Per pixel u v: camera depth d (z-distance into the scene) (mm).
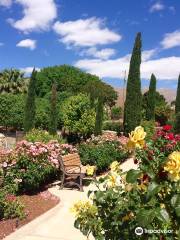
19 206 7586
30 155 9914
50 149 10828
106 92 56469
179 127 20859
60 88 58281
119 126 31016
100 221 3604
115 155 14445
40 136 14141
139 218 2627
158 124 35531
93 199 3531
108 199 3355
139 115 26078
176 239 2762
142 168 2848
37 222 7266
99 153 13406
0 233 6543
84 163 13188
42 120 31625
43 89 58188
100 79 61562
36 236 6531
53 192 9992
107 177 3562
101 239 3541
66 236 6602
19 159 9773
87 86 55438
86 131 23141
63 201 9039
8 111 32438
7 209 7324
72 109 23109
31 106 24047
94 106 27234
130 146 2971
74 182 10445
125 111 26078
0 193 7477
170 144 3367
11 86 44750
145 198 2785
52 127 22828
